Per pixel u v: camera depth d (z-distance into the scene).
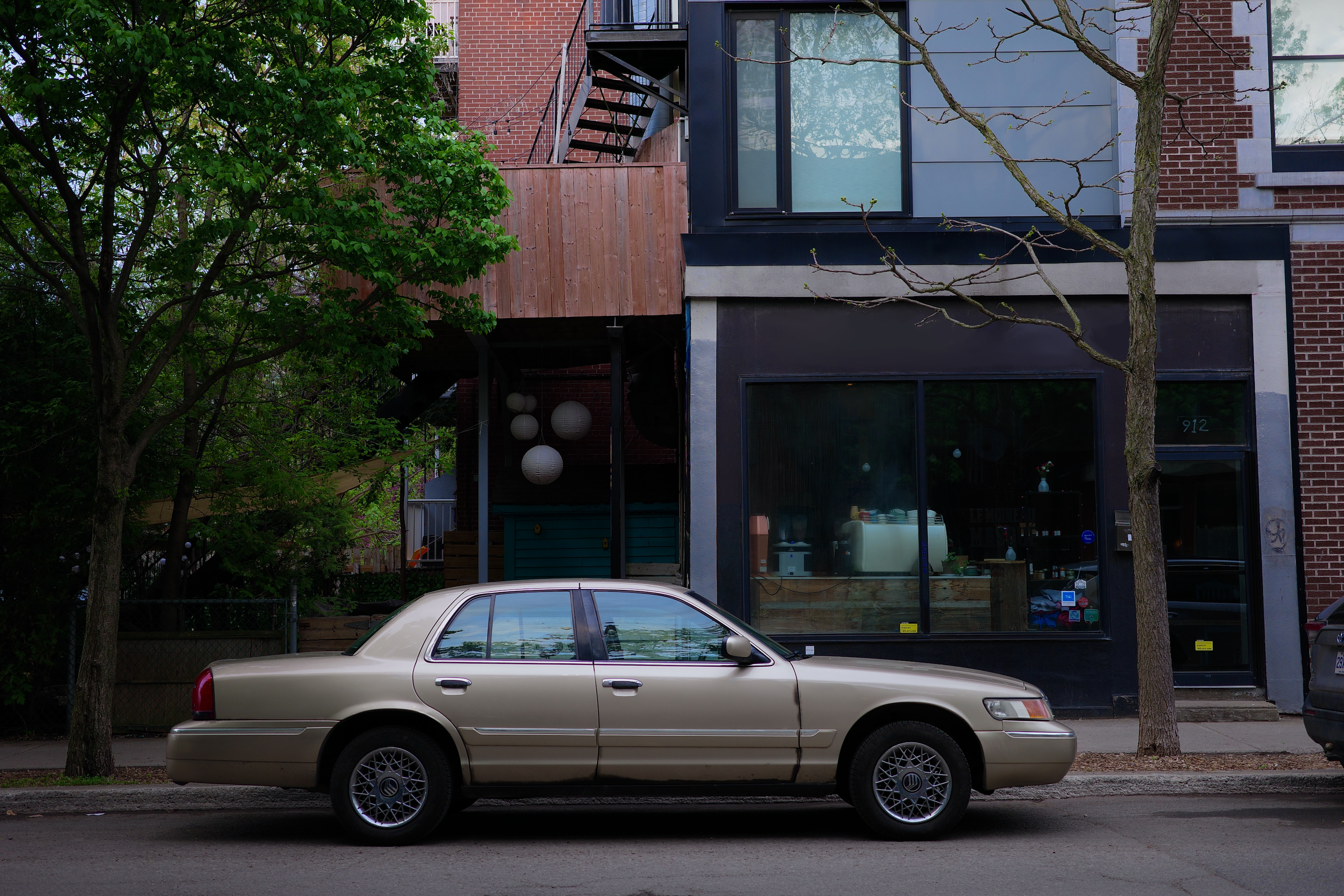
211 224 9.17
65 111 9.09
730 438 11.88
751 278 11.89
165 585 12.43
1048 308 12.00
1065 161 10.42
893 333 11.97
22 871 6.26
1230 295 11.92
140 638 11.32
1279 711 11.42
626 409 16.27
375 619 11.98
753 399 11.98
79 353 11.06
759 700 6.89
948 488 11.87
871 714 7.05
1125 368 9.34
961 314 11.98
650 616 7.13
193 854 6.71
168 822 7.82
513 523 15.44
